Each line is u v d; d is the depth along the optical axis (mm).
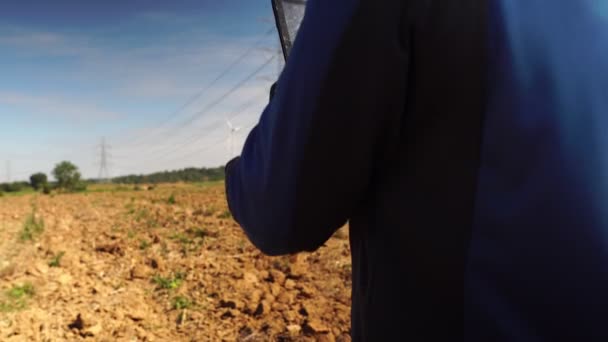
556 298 653
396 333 815
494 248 697
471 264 715
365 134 792
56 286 8500
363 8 747
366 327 879
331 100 771
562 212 654
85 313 7066
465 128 740
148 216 20625
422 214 778
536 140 681
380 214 854
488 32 734
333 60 759
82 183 74625
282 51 1130
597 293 634
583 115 673
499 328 684
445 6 758
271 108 899
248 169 954
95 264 10414
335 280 7996
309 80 784
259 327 6145
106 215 22891
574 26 709
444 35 752
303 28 825
